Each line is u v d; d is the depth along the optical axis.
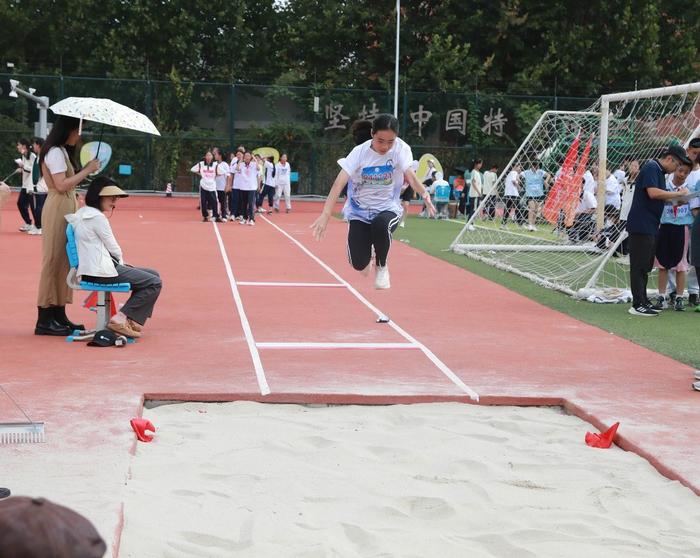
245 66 41.66
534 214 20.61
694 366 7.80
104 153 8.41
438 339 8.66
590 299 11.38
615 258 15.62
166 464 4.96
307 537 4.12
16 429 5.13
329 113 35.06
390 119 7.06
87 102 7.82
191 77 40.78
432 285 12.51
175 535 4.07
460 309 10.53
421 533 4.24
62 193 8.04
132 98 34.00
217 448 5.33
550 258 16.05
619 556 4.04
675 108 15.41
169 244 17.27
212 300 10.66
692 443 5.54
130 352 7.66
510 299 11.46
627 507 4.61
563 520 4.41
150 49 40.50
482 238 19.56
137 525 4.12
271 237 19.12
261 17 41.66
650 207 10.16
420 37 39.09
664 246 10.60
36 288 11.24
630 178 13.34
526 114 34.50
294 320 9.47
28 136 33.41
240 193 22.80
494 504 4.61
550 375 7.30
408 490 4.75
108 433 5.38
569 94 38.12
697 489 4.79
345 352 7.95
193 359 7.47
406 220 25.73
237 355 7.68
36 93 33.38
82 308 9.70
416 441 5.57
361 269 7.71
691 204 10.46
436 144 34.78
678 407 6.39
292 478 4.86
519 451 5.46
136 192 34.38
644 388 6.95
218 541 4.05
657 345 8.66
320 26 39.59
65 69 40.44
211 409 6.22
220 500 4.52
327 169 35.28
